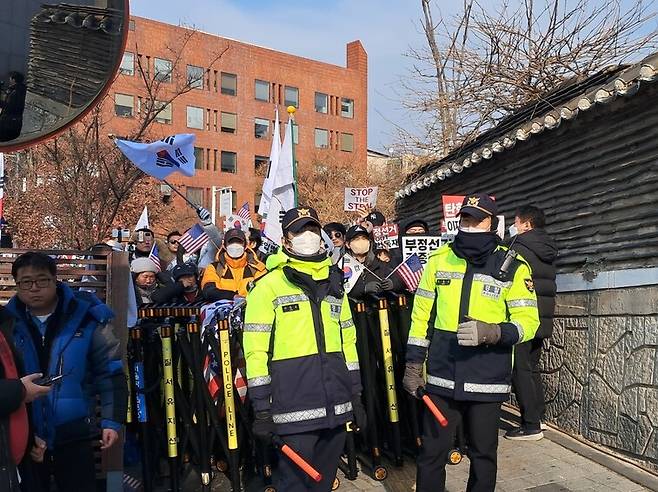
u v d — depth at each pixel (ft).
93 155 33.01
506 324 11.42
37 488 9.80
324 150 135.33
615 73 16.85
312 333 10.97
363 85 165.17
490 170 23.13
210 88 137.18
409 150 37.35
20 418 8.46
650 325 14.79
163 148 20.33
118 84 75.25
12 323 9.44
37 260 10.34
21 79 9.04
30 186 47.78
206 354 14.98
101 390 10.96
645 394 14.82
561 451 16.60
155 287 19.75
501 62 32.55
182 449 14.82
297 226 11.21
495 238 11.92
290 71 151.33
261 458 15.10
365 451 17.03
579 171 17.80
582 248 17.72
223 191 32.09
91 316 10.93
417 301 12.49
